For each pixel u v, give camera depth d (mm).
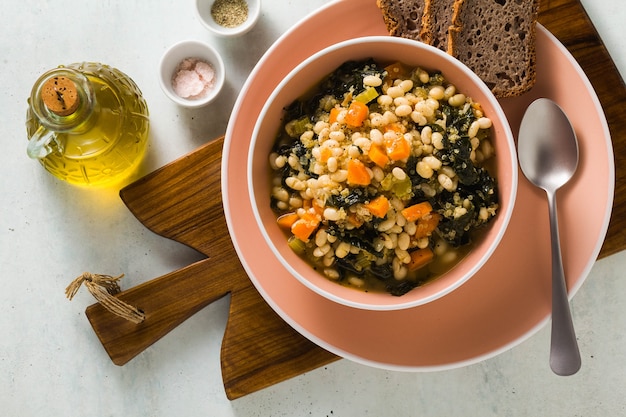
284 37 569
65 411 658
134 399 658
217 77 640
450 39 564
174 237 620
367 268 562
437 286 553
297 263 555
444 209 544
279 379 621
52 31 655
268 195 570
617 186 605
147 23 655
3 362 656
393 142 521
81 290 657
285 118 570
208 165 618
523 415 656
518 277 587
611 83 603
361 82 551
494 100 532
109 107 589
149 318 625
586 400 652
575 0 600
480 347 588
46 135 569
